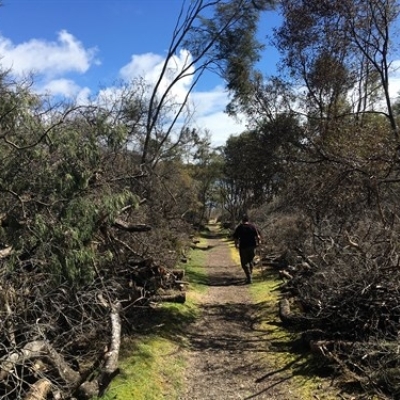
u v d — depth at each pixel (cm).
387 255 643
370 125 947
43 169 480
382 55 1032
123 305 768
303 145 1133
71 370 464
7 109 458
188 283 1180
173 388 559
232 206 4906
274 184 1661
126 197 548
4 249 482
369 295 609
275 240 1591
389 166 770
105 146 664
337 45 1124
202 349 712
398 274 602
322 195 903
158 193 1148
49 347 440
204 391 555
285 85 1498
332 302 647
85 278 492
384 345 500
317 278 723
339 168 841
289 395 525
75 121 544
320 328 676
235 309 968
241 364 641
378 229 745
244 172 1838
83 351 548
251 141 1477
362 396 484
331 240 729
